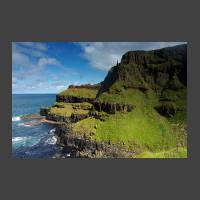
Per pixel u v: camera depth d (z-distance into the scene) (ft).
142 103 275.18
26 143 231.91
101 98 282.56
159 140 218.38
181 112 253.65
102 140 213.87
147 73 305.94
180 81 287.07
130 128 232.32
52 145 228.63
